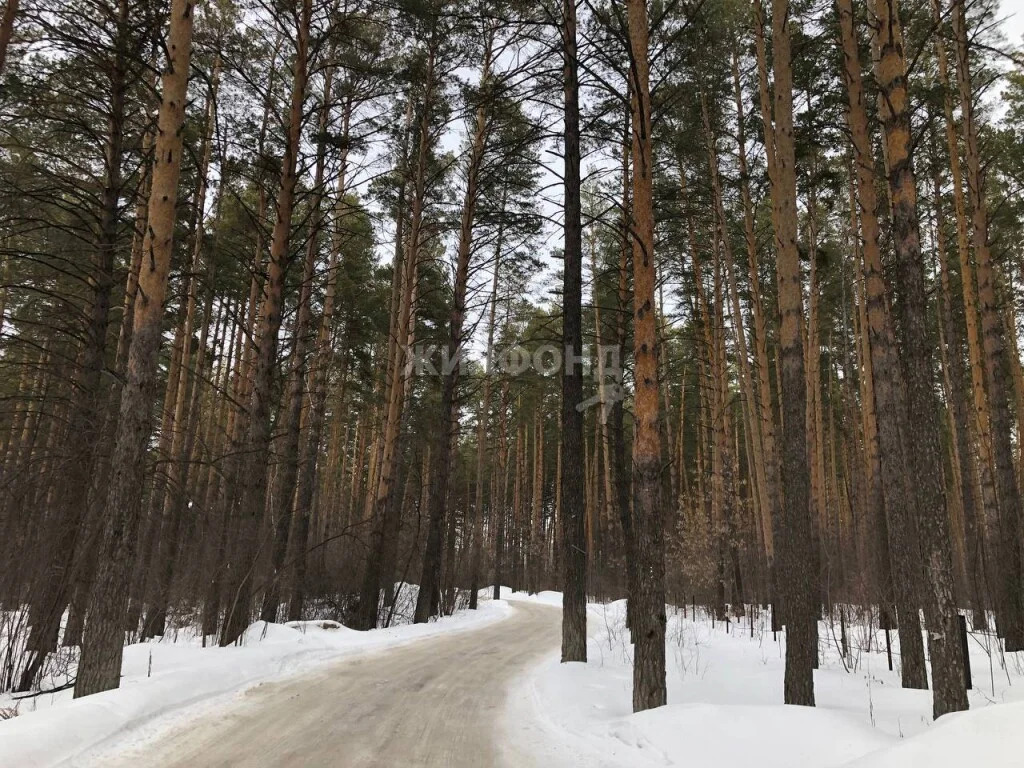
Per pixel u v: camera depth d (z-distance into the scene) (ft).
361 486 121.80
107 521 22.75
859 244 59.21
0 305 58.23
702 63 45.91
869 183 33.83
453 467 87.30
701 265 73.05
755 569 81.20
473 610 89.97
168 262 25.08
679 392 107.76
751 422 61.46
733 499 69.21
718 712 19.29
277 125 49.16
